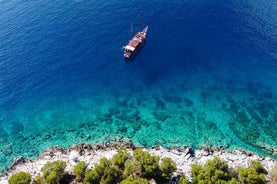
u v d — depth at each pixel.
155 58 109.25
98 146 81.69
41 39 116.88
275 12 124.75
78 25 122.88
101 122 89.88
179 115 90.12
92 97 97.62
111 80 102.44
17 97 98.06
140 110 92.62
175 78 102.25
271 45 110.75
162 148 80.44
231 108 91.25
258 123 86.56
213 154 78.25
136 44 108.94
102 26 121.94
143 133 85.62
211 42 114.19
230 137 83.12
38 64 107.38
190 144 81.62
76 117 92.00
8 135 88.06
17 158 80.62
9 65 106.94
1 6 134.50
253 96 94.69
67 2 136.00
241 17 123.50
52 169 71.12
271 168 73.31
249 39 113.81
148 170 68.44
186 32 118.69
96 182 67.69
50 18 126.75
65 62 108.06
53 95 98.50
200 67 105.56
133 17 125.69
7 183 73.69
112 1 135.38
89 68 106.19
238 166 70.50
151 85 100.31
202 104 93.06
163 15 126.50
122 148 78.38
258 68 103.56
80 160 77.31
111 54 110.44
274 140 81.88
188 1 133.12
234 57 108.00
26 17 127.62
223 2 131.88
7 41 116.06
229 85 98.75
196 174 67.69
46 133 88.00
